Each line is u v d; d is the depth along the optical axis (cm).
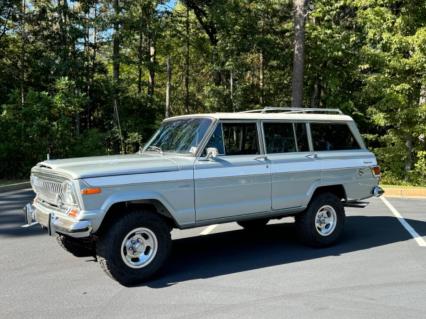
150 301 493
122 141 2439
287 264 632
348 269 609
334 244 741
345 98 2230
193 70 3077
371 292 520
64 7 2341
